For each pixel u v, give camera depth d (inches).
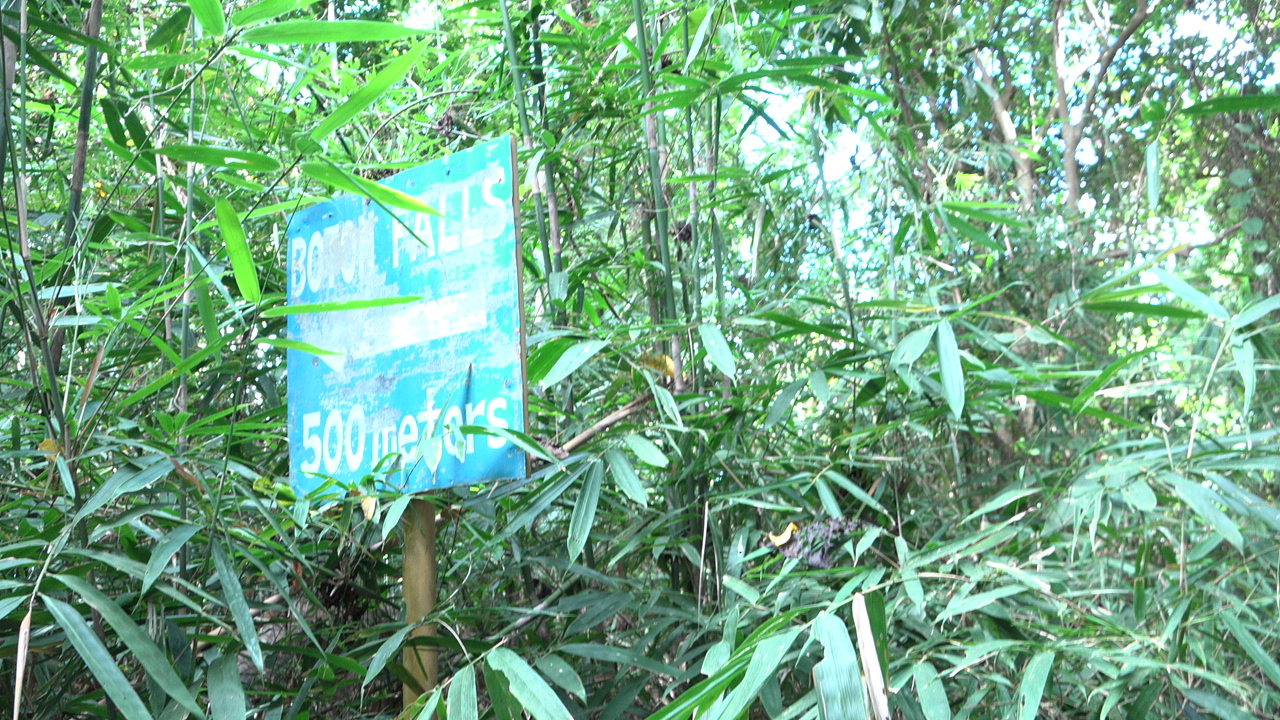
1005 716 57.1
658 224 74.8
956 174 135.2
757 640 42.8
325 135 56.1
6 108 53.9
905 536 76.7
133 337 75.1
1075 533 59.8
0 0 56.4
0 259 54.1
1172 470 59.2
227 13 71.2
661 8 82.0
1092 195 192.5
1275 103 47.2
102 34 84.0
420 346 58.8
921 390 69.2
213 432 62.0
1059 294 122.5
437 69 87.3
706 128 88.0
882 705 37.6
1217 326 78.2
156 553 49.8
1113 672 55.9
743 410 72.6
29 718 55.6
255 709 57.0
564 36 80.0
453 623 61.1
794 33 85.6
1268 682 73.5
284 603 65.6
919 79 126.8
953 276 129.6
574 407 86.0
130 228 66.1
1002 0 169.5
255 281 54.7
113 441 57.2
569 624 67.9
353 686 67.6
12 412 62.1
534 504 60.5
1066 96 186.5
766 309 74.7
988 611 57.5
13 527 57.4
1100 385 63.3
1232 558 76.2
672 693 68.7
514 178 56.7
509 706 46.3
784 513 76.6
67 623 43.6
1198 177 179.8
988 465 108.5
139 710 41.6
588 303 70.9
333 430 61.7
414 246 60.0
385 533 54.9
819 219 96.3
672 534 70.4
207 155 53.7
